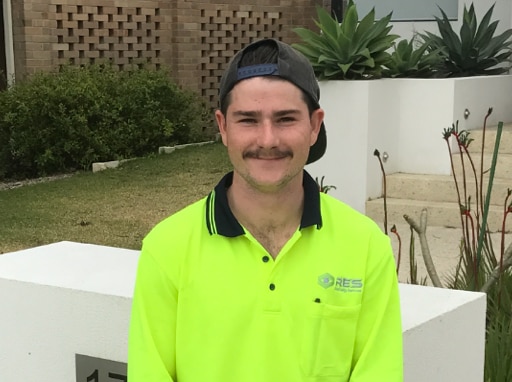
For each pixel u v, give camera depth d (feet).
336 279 7.36
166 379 7.30
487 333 12.94
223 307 7.30
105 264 10.94
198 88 41.19
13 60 36.68
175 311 7.43
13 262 11.07
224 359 7.30
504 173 24.68
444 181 24.47
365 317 7.51
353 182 24.81
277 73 7.06
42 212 26.55
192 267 7.38
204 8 40.93
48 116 33.65
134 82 36.17
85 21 37.27
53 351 10.16
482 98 27.09
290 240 7.35
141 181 31.12
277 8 43.70
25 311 10.27
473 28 28.99
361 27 25.09
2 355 10.59
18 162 34.71
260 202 7.34
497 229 22.84
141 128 35.94
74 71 35.55
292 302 7.32
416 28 35.17
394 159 26.02
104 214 26.12
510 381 11.64
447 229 23.39
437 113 25.40
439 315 9.37
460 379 9.95
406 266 19.89
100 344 9.76
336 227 7.54
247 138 7.11
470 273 14.61
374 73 25.23
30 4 35.60
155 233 7.57
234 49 42.57
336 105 24.79
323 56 24.71
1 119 34.01
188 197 28.27
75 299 9.83
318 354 7.31
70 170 34.78
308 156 7.63
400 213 24.22
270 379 7.32
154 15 39.55
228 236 7.33
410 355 8.94
